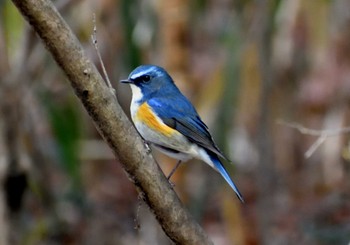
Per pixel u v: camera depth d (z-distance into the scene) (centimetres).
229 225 1370
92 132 1612
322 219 1431
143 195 684
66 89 1386
